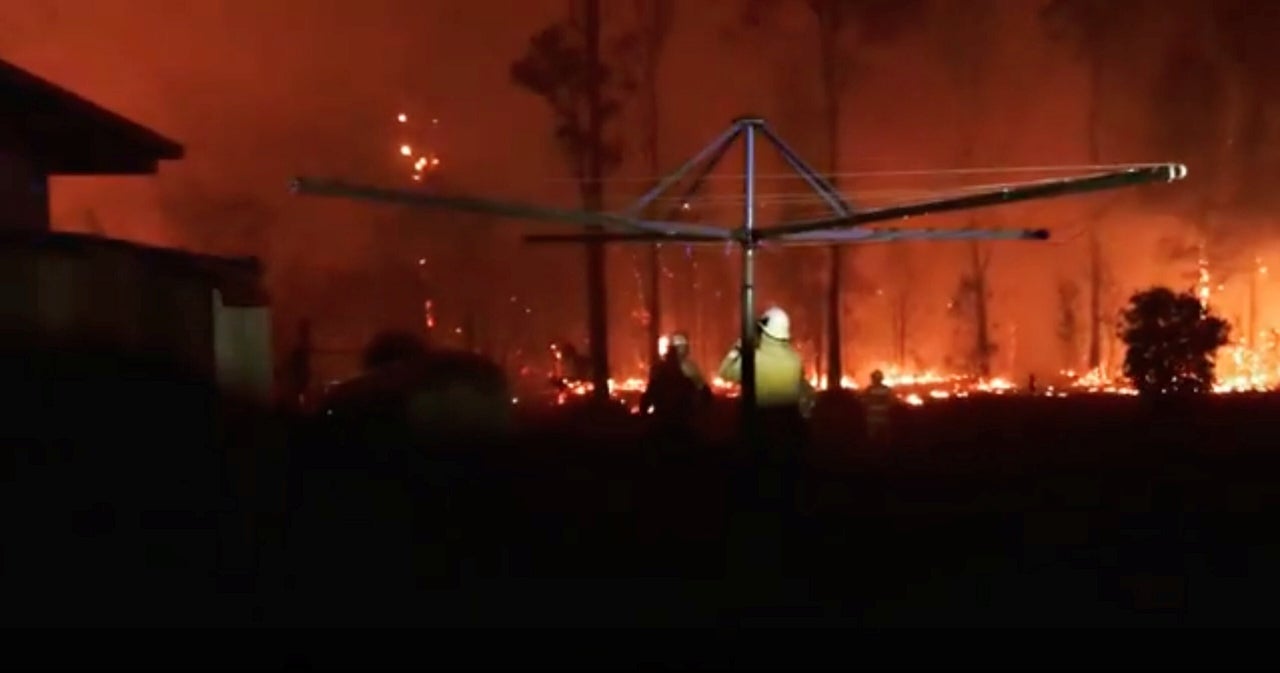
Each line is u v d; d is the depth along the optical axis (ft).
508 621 32.12
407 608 33.35
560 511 46.57
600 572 37.81
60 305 35.19
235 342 41.32
